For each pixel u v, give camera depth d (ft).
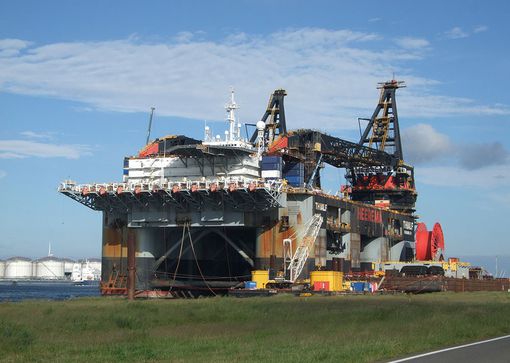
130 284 343.46
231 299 288.10
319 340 120.47
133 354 103.65
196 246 453.58
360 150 532.73
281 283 369.30
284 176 458.09
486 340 124.98
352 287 382.63
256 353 101.04
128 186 413.39
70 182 427.33
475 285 465.47
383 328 142.82
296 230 408.46
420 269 474.08
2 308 219.82
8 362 97.60
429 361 92.94
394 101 604.90
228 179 398.21
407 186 583.99
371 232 511.40
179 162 435.12
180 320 174.50
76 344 120.57
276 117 546.67
